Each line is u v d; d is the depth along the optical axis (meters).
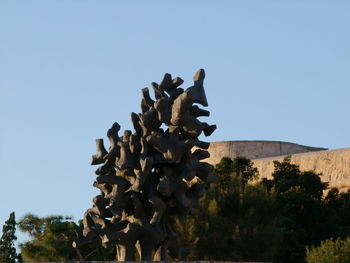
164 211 50.44
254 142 160.38
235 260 99.88
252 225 100.94
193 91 50.50
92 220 51.38
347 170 140.75
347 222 126.25
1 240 108.06
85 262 46.88
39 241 107.88
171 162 49.47
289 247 112.75
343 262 97.06
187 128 49.44
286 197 120.00
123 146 50.00
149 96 51.28
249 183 122.06
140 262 46.47
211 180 51.53
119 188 50.16
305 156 146.75
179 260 52.22
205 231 98.69
